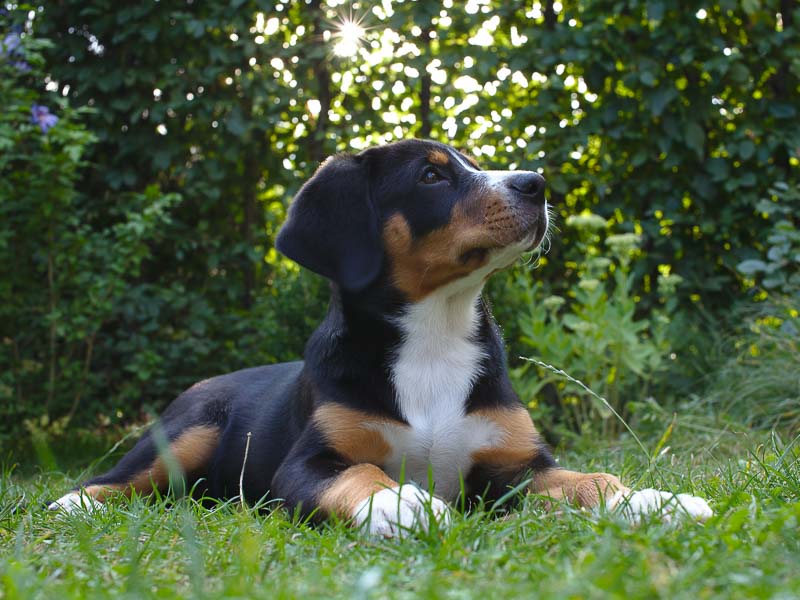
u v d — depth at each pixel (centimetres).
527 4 238
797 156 215
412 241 142
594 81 228
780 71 232
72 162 210
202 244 238
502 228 140
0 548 117
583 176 228
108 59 237
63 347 228
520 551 107
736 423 184
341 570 104
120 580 104
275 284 246
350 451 136
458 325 143
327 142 235
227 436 154
